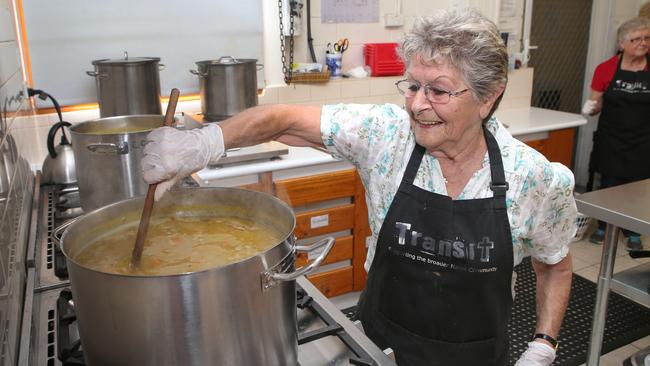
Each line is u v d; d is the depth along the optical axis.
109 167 1.35
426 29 0.93
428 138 0.98
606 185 3.45
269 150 2.20
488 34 0.92
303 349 0.94
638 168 3.25
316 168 2.38
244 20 2.61
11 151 1.24
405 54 0.97
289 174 2.32
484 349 1.17
